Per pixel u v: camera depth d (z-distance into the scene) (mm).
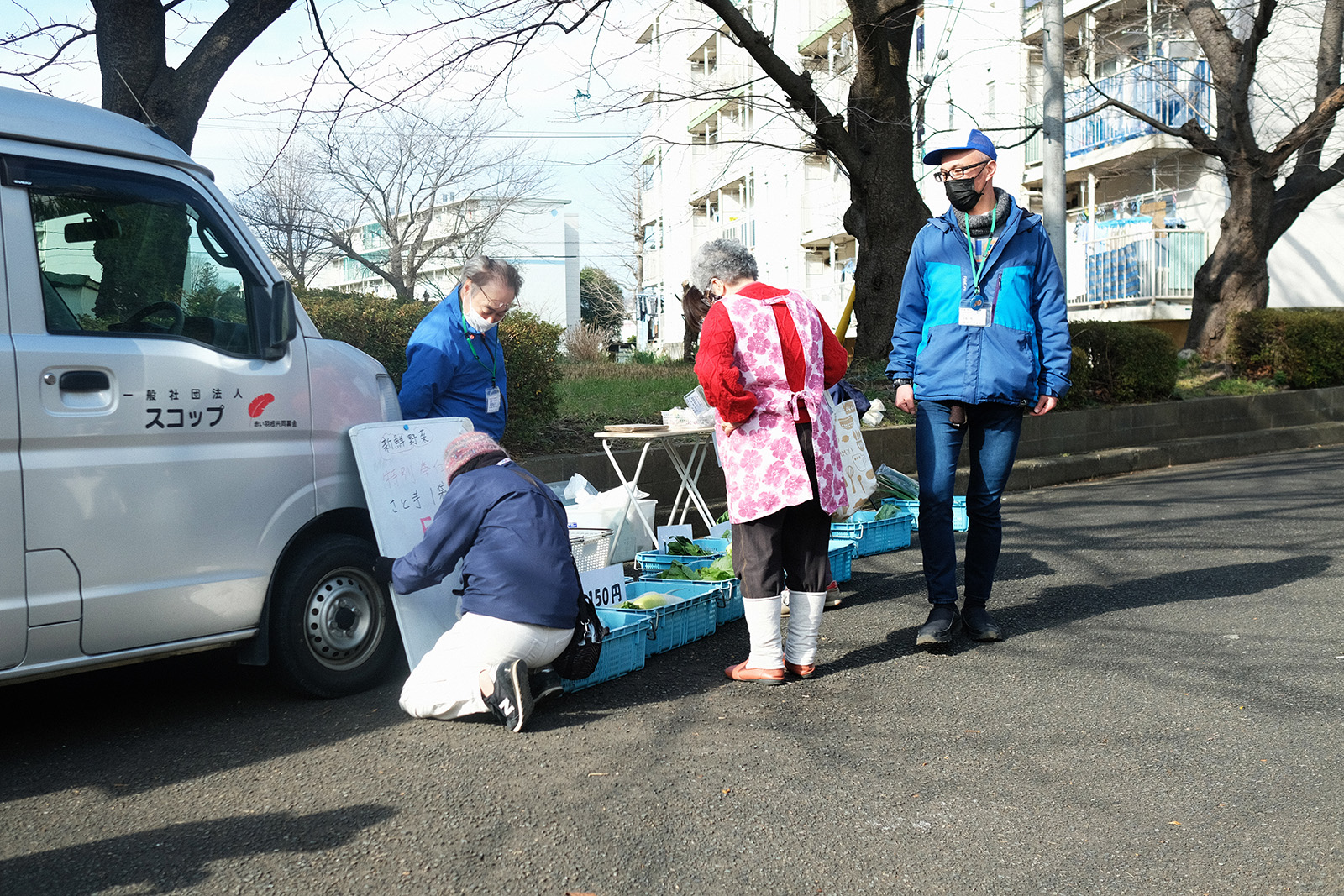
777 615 4367
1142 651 4621
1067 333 4773
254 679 4602
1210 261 15273
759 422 4270
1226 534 7305
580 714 4020
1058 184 11289
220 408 3877
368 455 4277
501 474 4031
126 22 6629
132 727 3910
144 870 2705
